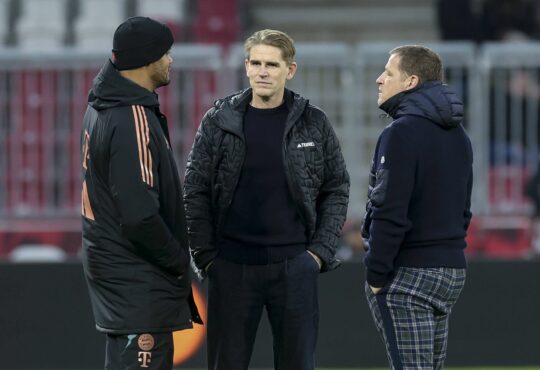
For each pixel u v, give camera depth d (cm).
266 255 1820
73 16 4947
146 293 1648
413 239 1706
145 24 1662
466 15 4666
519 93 3869
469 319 2706
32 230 3978
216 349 1861
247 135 1816
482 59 3869
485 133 3875
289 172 1811
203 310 2670
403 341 1709
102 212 1652
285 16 5134
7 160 3988
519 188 3888
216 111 1838
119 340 1667
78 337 2680
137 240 1619
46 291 2686
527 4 4706
